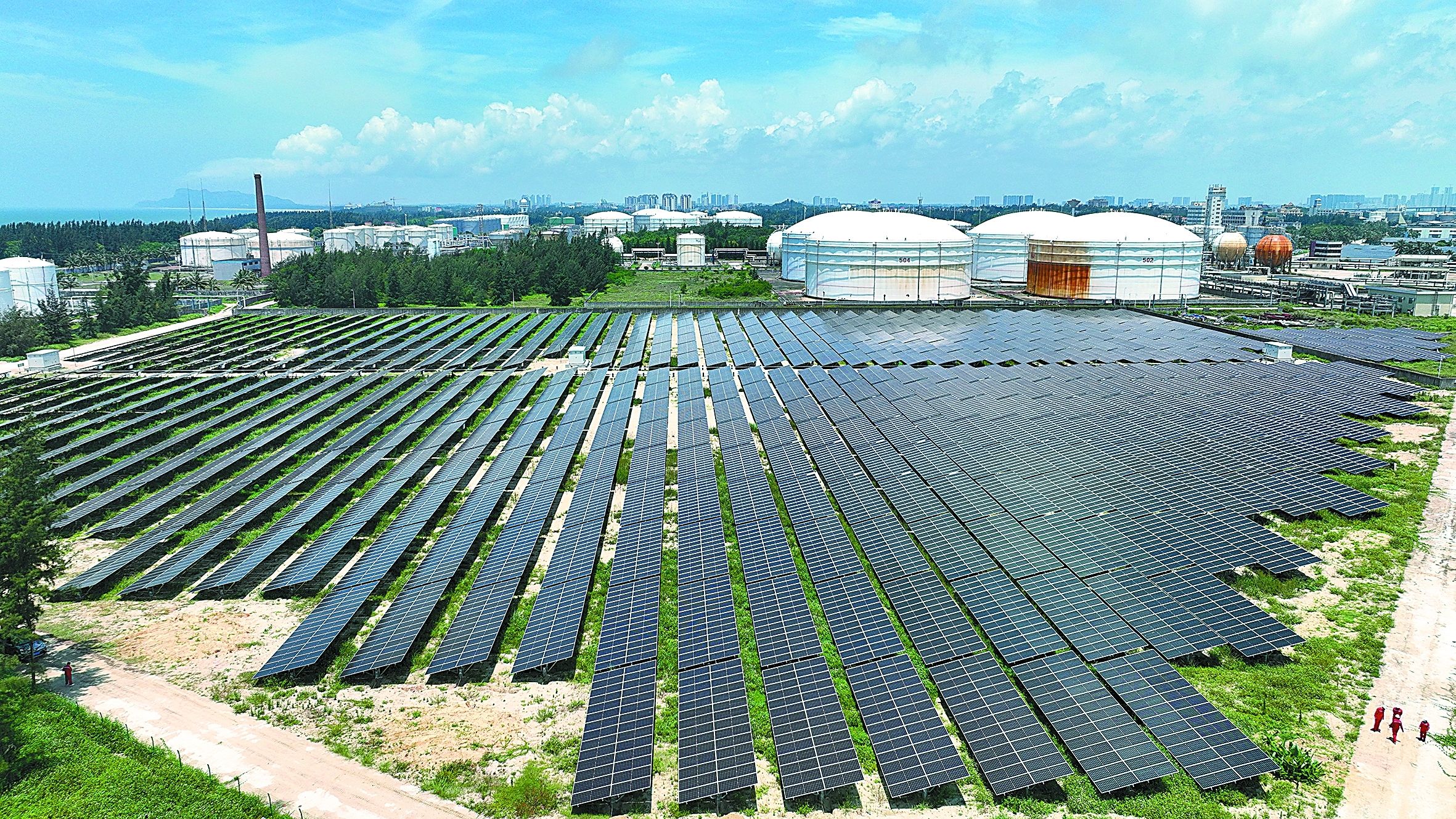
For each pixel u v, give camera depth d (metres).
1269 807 29.36
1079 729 32.16
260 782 33.09
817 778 30.45
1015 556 47.28
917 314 143.88
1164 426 71.44
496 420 81.88
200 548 53.97
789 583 44.53
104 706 38.56
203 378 109.88
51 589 49.94
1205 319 135.25
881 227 172.38
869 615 40.94
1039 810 29.78
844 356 109.31
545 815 30.83
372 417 85.69
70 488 67.75
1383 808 29.19
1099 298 166.00
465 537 53.62
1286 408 76.69
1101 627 39.25
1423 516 53.44
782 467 64.00
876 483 60.78
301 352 128.62
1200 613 40.00
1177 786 30.36
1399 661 37.88
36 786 32.56
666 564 50.78
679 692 36.22
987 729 32.38
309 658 40.28
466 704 38.16
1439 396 83.94
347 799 32.06
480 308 175.75
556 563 49.59
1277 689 36.09
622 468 67.69
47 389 104.56
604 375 99.50
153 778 32.72
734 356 113.19
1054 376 92.31
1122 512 52.44
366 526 58.62
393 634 42.28
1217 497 54.75
